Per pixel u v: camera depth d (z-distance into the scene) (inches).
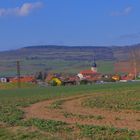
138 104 1866.4
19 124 1301.7
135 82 5344.5
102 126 1123.9
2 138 1075.3
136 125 1152.8
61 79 6225.4
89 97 2596.0
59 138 985.5
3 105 2240.4
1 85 5787.4
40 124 1237.7
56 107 1930.4
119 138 938.1
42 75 7539.4
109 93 2950.3
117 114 1466.5
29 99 2699.3
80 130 1083.3
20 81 6166.3
